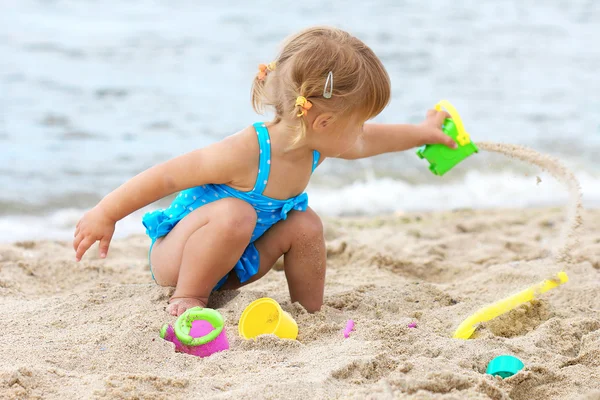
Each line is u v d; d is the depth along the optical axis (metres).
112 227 3.97
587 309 4.38
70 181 7.97
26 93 10.83
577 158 9.66
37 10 16.02
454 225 7.14
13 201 7.37
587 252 5.76
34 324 3.76
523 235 6.75
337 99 3.72
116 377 2.98
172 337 3.55
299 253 4.13
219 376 3.11
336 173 9.06
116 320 3.79
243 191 3.97
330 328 3.76
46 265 5.36
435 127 4.74
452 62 14.50
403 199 8.34
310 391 2.91
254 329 3.76
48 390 2.89
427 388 2.94
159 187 3.89
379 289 4.73
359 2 19.08
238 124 10.15
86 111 10.32
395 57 14.61
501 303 3.98
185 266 3.96
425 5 19.53
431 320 4.19
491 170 9.36
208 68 12.83
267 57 13.59
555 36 17.25
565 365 3.45
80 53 13.19
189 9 17.16
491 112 11.52
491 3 20.58
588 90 12.98
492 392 2.98
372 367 3.17
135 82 11.80
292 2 18.50
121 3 17.28
